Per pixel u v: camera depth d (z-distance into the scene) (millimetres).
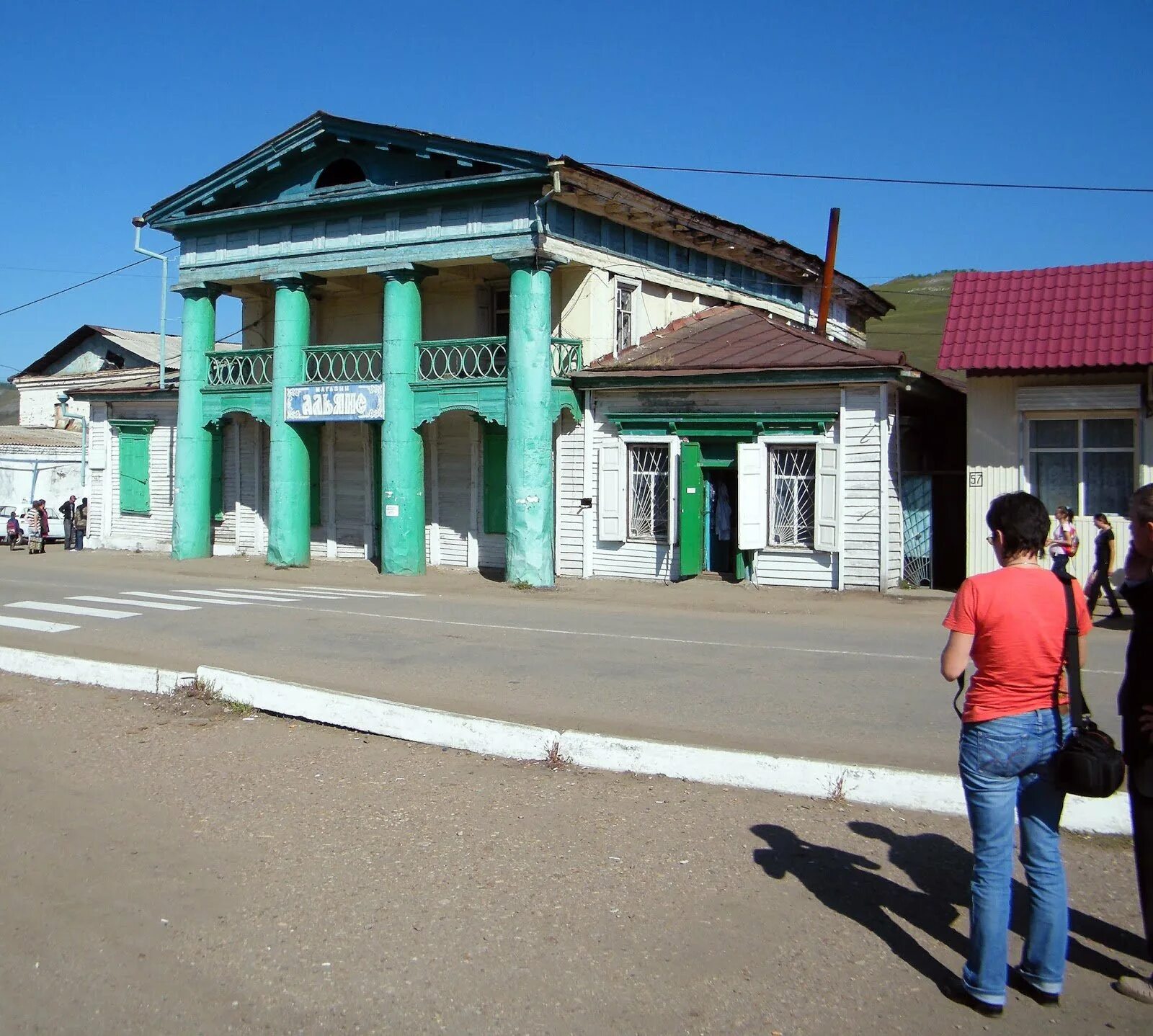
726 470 21391
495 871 5840
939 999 4461
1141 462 17125
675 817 6547
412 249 22422
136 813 7047
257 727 9055
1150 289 17625
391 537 23078
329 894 5652
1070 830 6191
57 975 4969
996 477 18078
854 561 19375
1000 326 18031
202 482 26766
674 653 12438
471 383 22125
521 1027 4340
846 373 19062
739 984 4609
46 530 32656
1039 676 4270
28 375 47875
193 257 25828
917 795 6598
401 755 8062
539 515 21094
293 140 23438
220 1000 4672
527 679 10781
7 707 10148
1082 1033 4207
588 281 22531
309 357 25016
